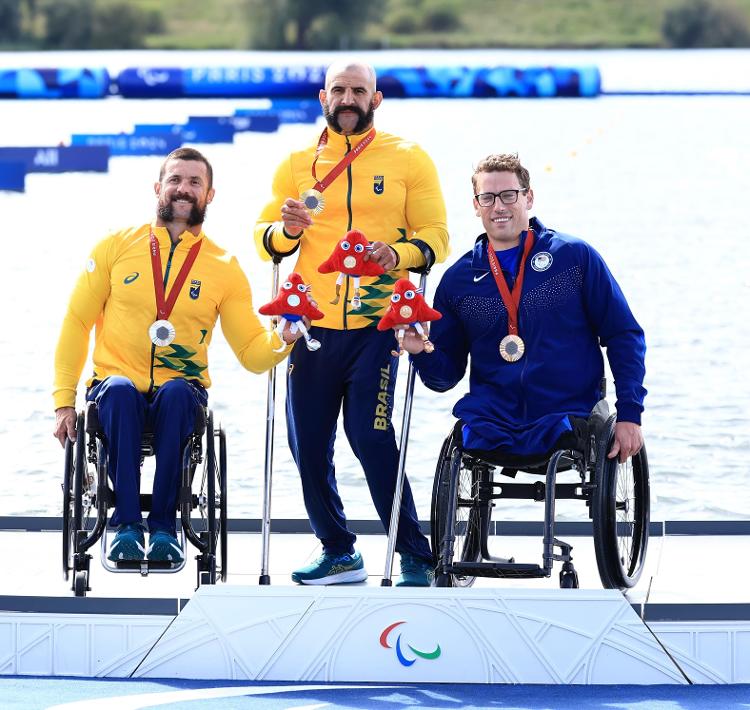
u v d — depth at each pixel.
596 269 14.82
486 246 15.12
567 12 175.00
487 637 13.38
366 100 15.25
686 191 62.34
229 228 51.19
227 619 13.52
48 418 26.08
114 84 88.69
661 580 15.09
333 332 15.18
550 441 14.12
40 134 71.00
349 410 15.25
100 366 15.23
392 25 176.12
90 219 56.28
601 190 62.72
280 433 24.92
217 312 15.47
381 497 15.25
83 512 15.00
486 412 14.52
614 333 14.77
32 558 16.47
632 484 15.41
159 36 174.00
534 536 18.45
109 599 13.66
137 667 13.59
